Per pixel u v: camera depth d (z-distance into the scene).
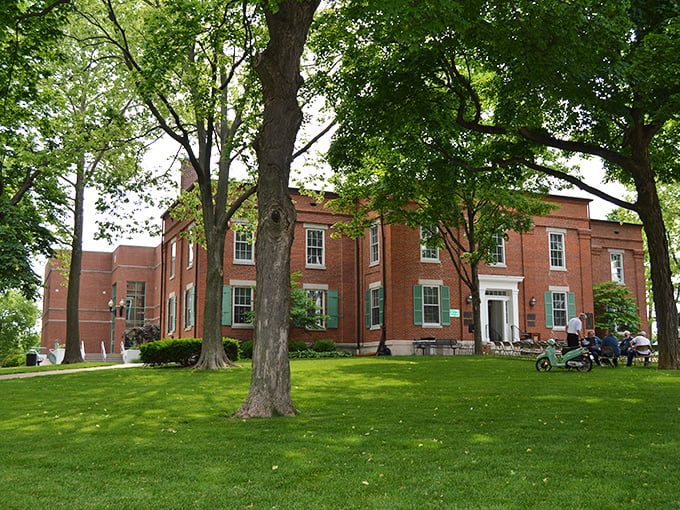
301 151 22.44
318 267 34.12
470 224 28.25
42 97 20.12
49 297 52.75
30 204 28.11
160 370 21.66
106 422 10.29
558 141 17.47
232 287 32.34
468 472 6.50
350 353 31.92
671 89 16.03
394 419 10.11
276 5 10.31
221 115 22.08
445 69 17.03
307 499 5.60
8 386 16.98
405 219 28.77
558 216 36.47
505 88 14.63
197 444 8.17
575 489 5.82
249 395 10.95
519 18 12.78
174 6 16.55
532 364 21.41
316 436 8.63
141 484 6.18
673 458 6.99
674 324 18.36
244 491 5.88
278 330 10.98
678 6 15.22
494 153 18.88
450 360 24.02
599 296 37.56
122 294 50.12
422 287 32.19
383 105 17.12
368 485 6.07
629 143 18.48
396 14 10.04
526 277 35.00
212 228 22.41
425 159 20.09
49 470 6.80
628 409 10.71
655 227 18.25
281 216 11.19
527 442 8.02
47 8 14.34
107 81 23.80
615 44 12.94
